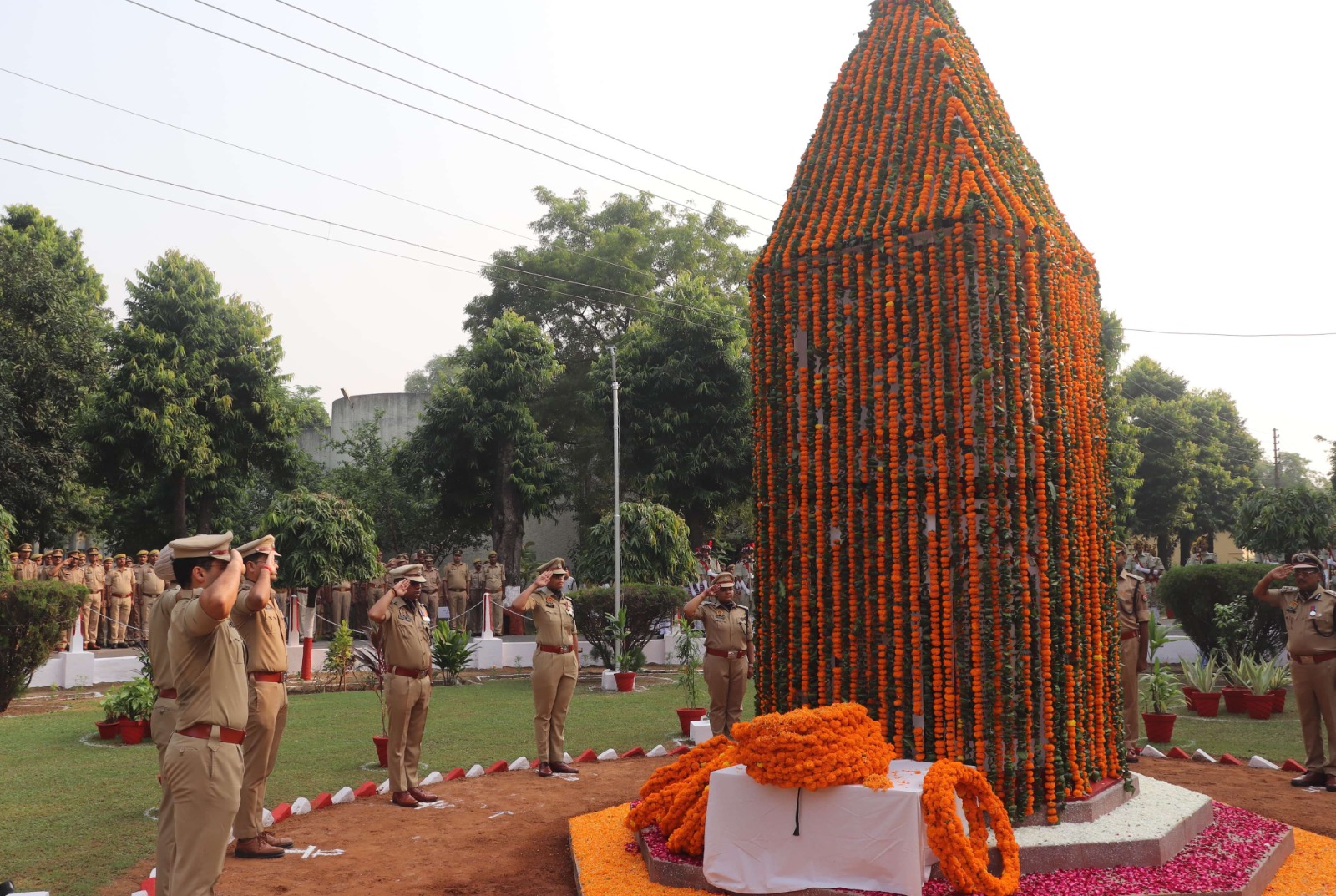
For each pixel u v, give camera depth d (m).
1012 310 6.33
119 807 7.73
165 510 26.12
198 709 4.79
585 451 32.09
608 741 11.02
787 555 6.77
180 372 24.45
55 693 14.95
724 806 5.47
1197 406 48.38
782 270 6.89
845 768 5.26
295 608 17.69
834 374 6.60
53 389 22.84
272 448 26.56
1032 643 6.18
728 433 26.83
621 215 36.66
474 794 8.19
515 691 15.34
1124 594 9.57
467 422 25.48
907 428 6.36
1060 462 6.42
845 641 6.48
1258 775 8.84
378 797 8.12
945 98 7.02
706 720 10.30
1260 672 12.37
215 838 4.75
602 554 20.98
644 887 5.61
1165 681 10.82
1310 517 17.08
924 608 6.26
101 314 29.47
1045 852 5.64
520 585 25.84
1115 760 6.73
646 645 19.75
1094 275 7.44
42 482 22.55
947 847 5.10
